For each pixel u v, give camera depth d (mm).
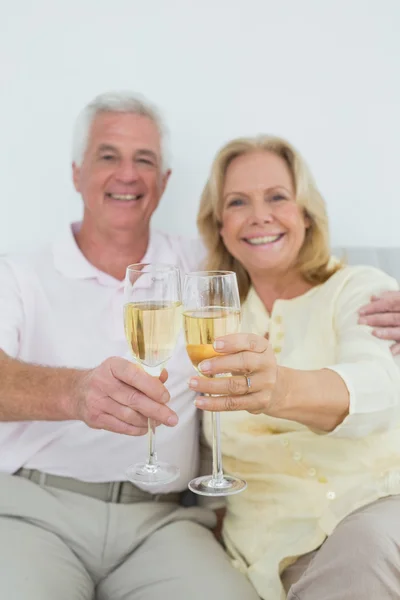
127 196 1744
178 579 1325
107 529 1462
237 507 1488
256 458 1469
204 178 2041
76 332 1639
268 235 1562
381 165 2062
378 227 2049
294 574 1389
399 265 1812
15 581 1260
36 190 1996
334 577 1147
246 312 1608
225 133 2029
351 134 2043
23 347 1654
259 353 1089
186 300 1107
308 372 1260
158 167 1812
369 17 2004
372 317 1430
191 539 1447
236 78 2012
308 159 2049
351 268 1608
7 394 1321
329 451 1427
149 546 1441
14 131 1978
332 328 1529
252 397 1117
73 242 1706
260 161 1578
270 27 1998
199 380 1096
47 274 1671
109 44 1976
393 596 1097
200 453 1640
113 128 1765
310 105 2029
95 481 1541
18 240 2012
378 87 2029
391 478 1396
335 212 2043
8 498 1472
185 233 2057
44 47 1960
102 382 1180
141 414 1192
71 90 1980
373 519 1179
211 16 1987
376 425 1305
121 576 1395
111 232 1722
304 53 2012
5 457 1553
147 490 1548
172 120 2018
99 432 1533
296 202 1566
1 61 1952
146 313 1089
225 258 1671
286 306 1567
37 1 1941
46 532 1436
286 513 1418
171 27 1985
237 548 1452
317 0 1994
